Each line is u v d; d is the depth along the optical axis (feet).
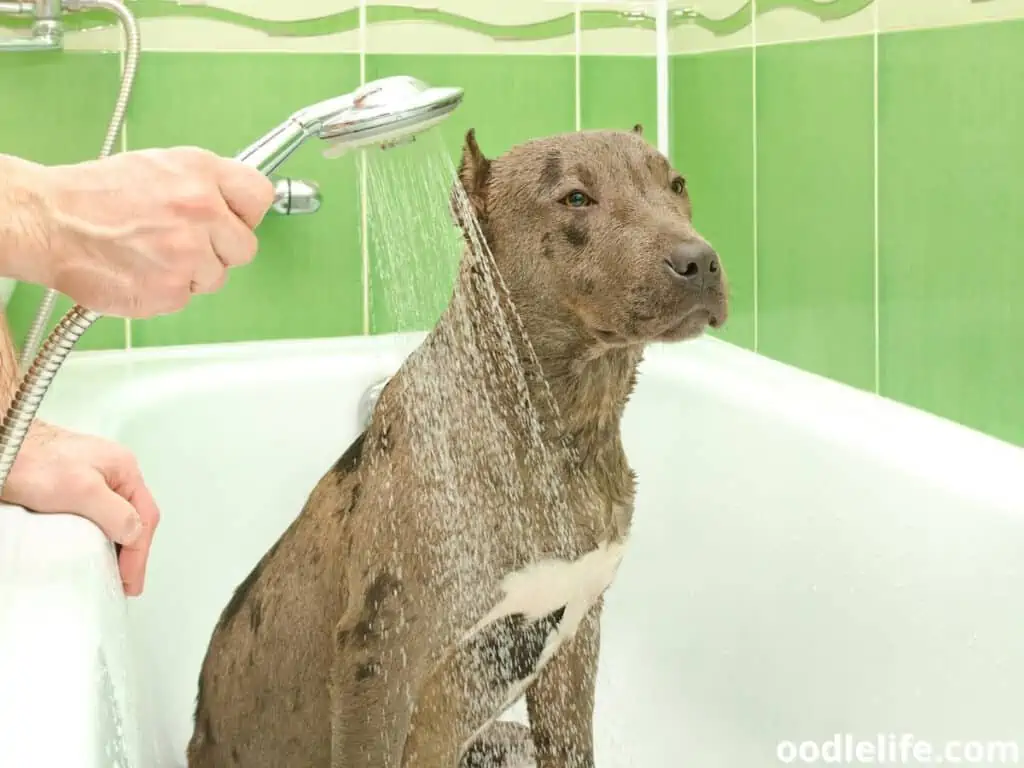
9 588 3.39
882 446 5.34
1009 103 5.18
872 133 6.26
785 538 5.86
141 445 6.51
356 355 7.53
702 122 8.16
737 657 6.07
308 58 7.80
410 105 3.36
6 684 2.76
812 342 6.97
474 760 5.32
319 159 7.86
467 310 4.54
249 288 7.88
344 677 4.26
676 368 7.17
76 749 2.49
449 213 4.36
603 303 4.36
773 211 7.34
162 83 7.56
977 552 4.58
